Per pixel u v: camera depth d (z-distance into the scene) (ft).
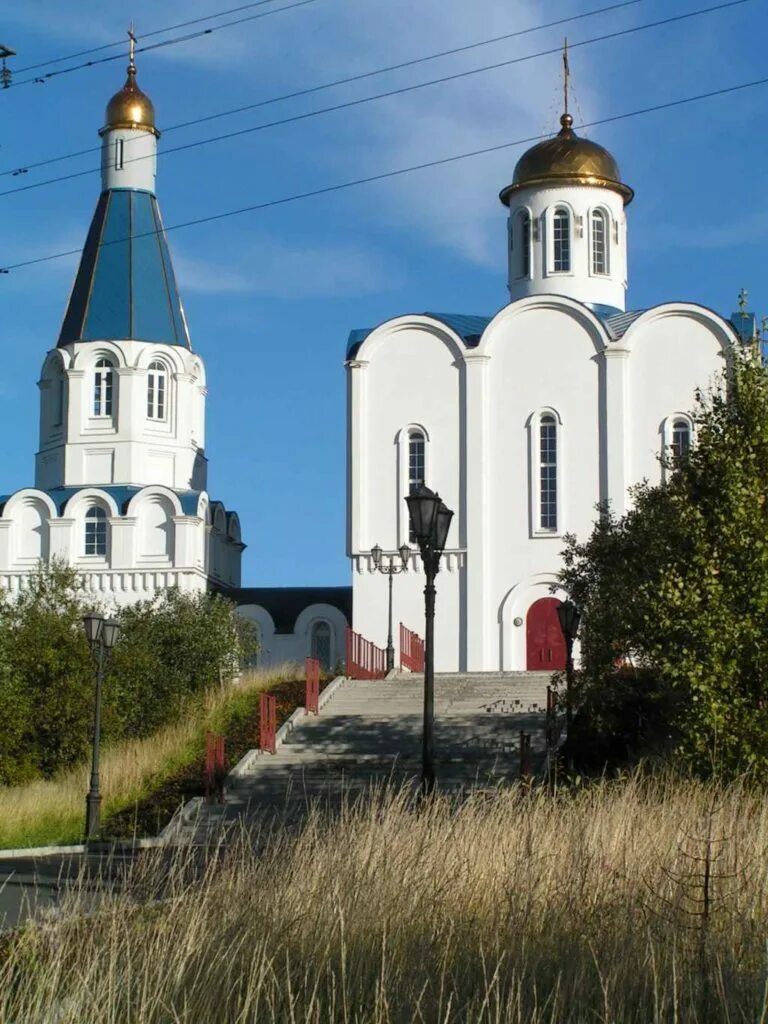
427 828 48.14
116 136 198.39
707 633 72.08
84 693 114.42
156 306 195.31
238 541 210.79
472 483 162.50
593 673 87.10
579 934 39.65
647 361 161.27
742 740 70.28
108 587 185.78
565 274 173.99
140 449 191.31
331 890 41.34
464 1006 36.32
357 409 165.58
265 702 107.76
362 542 163.43
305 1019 35.40
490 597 161.38
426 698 70.03
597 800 53.11
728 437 78.23
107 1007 34.37
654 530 88.43
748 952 38.40
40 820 96.12
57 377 196.65
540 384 163.22
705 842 43.70
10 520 188.14
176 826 88.79
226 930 39.04
